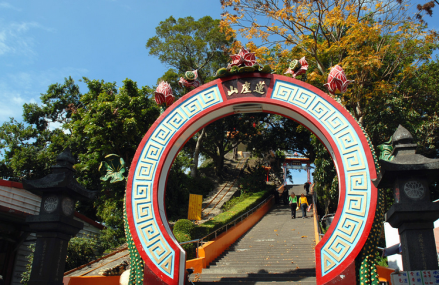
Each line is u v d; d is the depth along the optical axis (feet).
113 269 35.04
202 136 85.76
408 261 17.34
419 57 48.14
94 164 52.80
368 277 20.49
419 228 17.66
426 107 53.06
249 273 32.45
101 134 51.44
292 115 25.63
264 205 69.15
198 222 56.49
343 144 23.06
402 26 47.21
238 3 52.13
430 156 54.90
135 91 57.26
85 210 65.05
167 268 22.33
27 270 34.47
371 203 21.31
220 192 83.97
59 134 69.15
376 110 46.75
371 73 47.16
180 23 87.61
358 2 48.49
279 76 25.71
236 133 91.40
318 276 21.04
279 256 38.70
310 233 47.91
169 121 25.73
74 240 40.93
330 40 54.24
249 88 25.68
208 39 82.84
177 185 65.05
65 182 21.99
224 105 25.53
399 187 18.43
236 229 48.60
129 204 24.02
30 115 79.51
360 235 20.95
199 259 35.01
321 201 64.03
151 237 23.13
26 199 34.27
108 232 48.34
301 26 53.47
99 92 60.18
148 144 25.32
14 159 63.31
